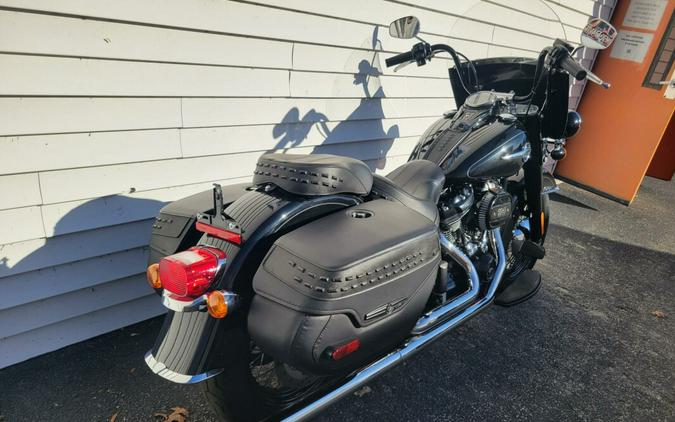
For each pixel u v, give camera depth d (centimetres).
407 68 324
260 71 242
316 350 120
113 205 211
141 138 211
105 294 224
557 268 339
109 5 184
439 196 193
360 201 167
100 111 195
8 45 167
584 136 549
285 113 263
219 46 222
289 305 119
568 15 465
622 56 504
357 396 197
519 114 229
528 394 205
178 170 228
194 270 122
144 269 232
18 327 202
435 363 222
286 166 153
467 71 263
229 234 134
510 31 298
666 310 289
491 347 237
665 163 682
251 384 150
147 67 202
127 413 181
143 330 235
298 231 135
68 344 220
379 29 291
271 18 236
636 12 490
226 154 244
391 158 346
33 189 188
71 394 190
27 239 192
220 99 232
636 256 373
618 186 517
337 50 274
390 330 140
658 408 203
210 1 212
